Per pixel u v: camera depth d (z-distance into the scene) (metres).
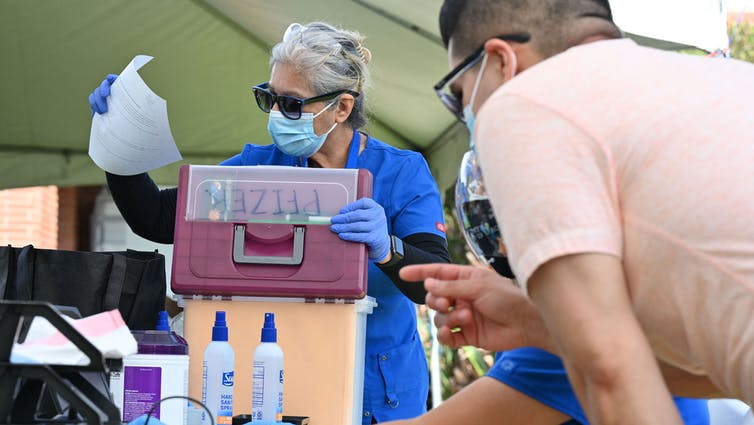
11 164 5.97
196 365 2.22
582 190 1.24
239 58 5.54
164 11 5.12
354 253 2.18
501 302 1.66
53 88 5.65
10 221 9.35
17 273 2.47
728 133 1.25
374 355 2.59
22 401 1.57
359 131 2.90
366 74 2.67
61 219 9.50
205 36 5.33
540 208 1.23
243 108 5.87
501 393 1.83
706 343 1.27
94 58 5.48
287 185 2.24
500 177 1.28
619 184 1.26
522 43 1.44
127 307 2.54
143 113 2.44
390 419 2.58
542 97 1.28
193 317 2.23
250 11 4.89
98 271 2.50
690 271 1.24
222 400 2.12
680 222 1.24
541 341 1.64
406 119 5.39
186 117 5.90
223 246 2.21
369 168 2.69
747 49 5.09
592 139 1.25
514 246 1.26
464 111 1.58
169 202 2.85
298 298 2.20
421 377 2.67
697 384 1.72
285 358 2.19
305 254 2.19
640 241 1.26
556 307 1.24
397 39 4.43
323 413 2.17
